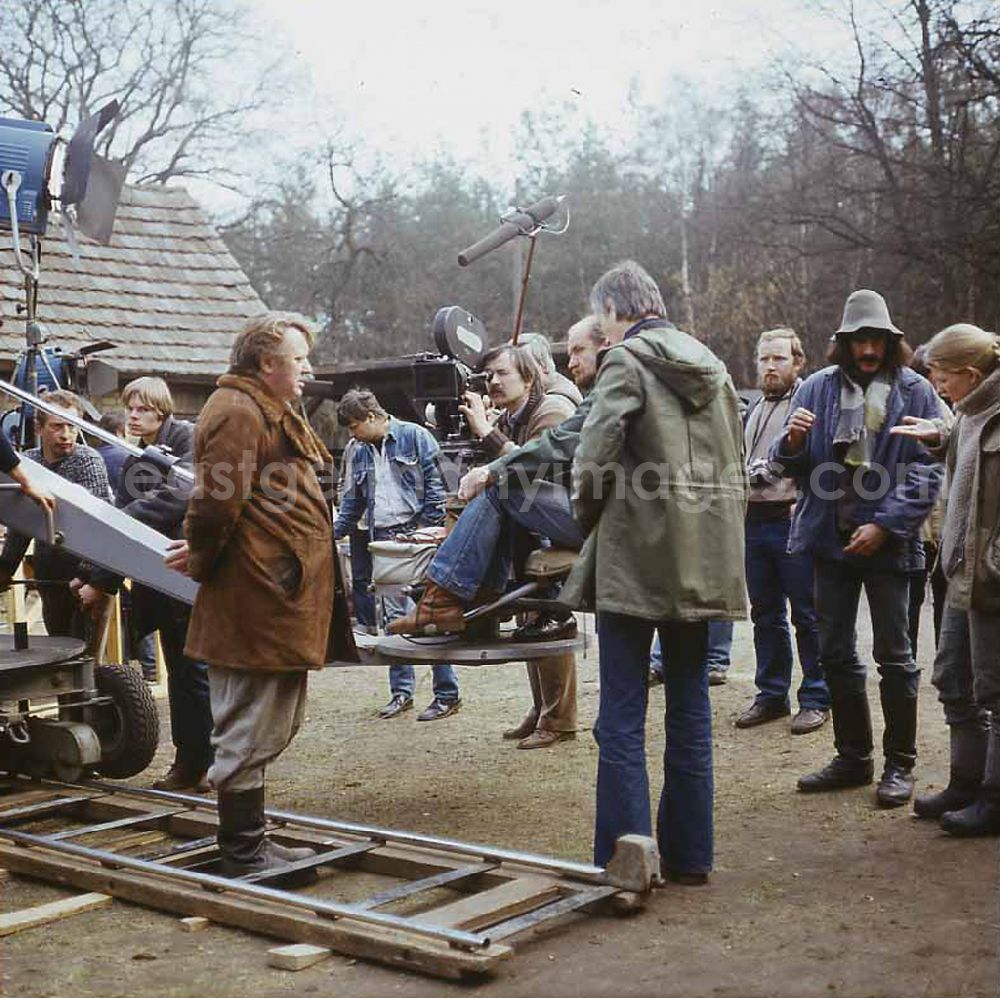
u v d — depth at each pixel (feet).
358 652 14.03
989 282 65.26
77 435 19.93
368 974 10.98
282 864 13.23
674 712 13.14
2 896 13.32
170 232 50.88
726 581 12.74
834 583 16.25
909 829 14.74
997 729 14.08
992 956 10.82
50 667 17.12
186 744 18.08
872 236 70.33
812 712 19.95
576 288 118.32
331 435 69.97
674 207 116.06
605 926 11.91
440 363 18.76
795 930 11.63
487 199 123.85
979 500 13.94
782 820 15.33
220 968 11.17
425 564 15.25
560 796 17.11
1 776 17.95
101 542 15.70
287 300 110.52
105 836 15.53
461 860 13.51
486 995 10.44
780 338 20.65
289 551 12.66
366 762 19.72
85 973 11.10
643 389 12.57
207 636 12.73
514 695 24.66
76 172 20.79
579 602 12.84
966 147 65.10
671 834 13.11
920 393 16.10
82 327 44.73
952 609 14.92
